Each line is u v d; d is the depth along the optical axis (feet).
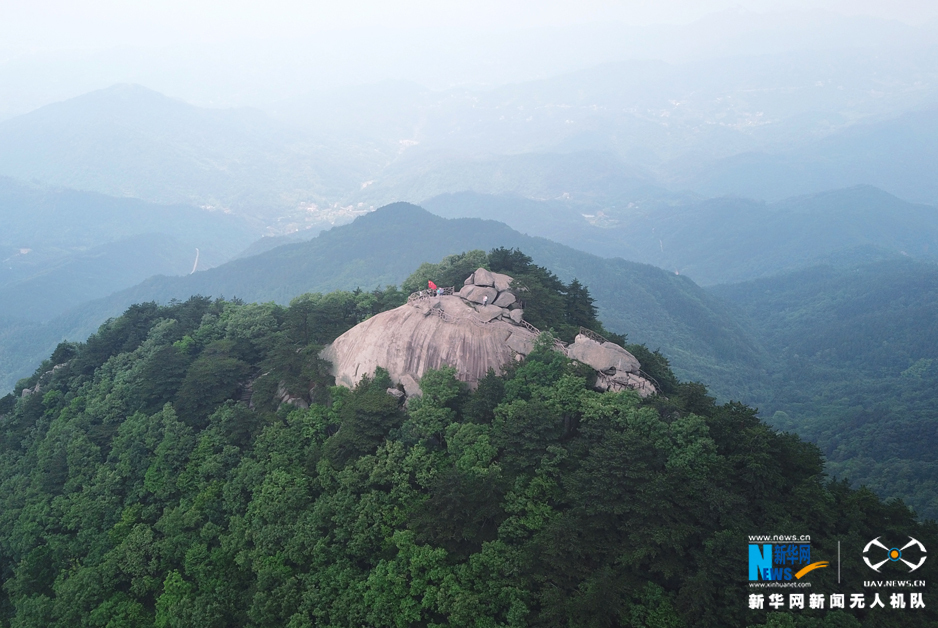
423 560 165.89
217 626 182.29
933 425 476.95
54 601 208.64
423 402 211.00
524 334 236.43
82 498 236.63
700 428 184.44
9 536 240.53
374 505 185.78
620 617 147.43
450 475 177.37
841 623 138.31
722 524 160.45
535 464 185.68
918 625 138.92
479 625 151.84
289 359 251.39
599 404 193.67
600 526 159.74
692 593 145.18
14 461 281.33
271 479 209.05
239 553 196.03
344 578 172.55
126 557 208.33
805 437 565.53
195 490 225.97
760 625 138.72
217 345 287.07
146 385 269.64
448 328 234.58
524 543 165.78
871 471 450.71
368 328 248.32
